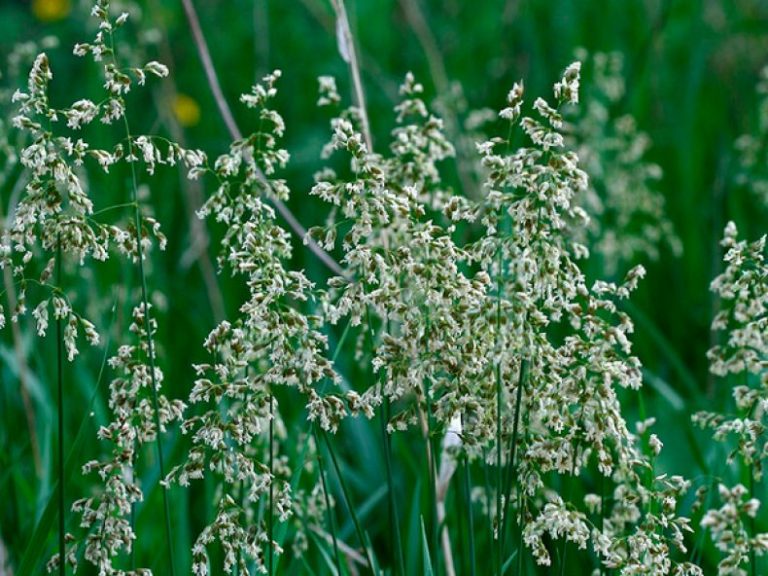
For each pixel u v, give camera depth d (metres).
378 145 9.59
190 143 9.98
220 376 3.27
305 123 10.38
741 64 10.42
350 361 6.49
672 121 10.26
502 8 11.34
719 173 8.68
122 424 3.33
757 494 4.82
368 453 5.77
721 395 6.14
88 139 9.35
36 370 6.59
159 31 9.52
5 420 5.71
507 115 3.15
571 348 3.23
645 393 6.94
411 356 3.15
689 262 8.23
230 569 3.22
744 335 3.33
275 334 3.09
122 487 3.29
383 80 9.80
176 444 4.88
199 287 8.23
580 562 4.76
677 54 10.80
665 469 5.69
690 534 4.98
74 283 7.27
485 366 3.31
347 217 3.19
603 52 10.19
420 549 4.55
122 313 6.11
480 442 3.33
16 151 6.32
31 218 3.08
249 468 3.20
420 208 3.26
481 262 3.18
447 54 11.14
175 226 8.81
